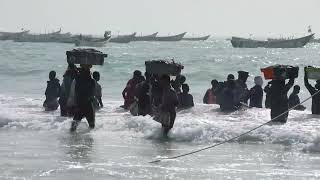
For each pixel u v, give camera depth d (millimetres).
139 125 37719
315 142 30953
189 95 46625
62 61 145875
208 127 35219
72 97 37094
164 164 26859
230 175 24641
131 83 46656
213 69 125750
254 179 23844
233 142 33281
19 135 35250
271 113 38344
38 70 111938
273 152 30109
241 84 47031
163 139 34438
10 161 26844
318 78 43094
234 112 43750
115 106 49469
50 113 43750
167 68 38688
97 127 37969
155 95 39375
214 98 50562
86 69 37312
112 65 129000
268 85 41438
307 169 25891
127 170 25297
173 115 34688
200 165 26688
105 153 29422
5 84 89688
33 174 24141
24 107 47844
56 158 27797
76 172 24688
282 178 24125
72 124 36969
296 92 47844
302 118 40562
